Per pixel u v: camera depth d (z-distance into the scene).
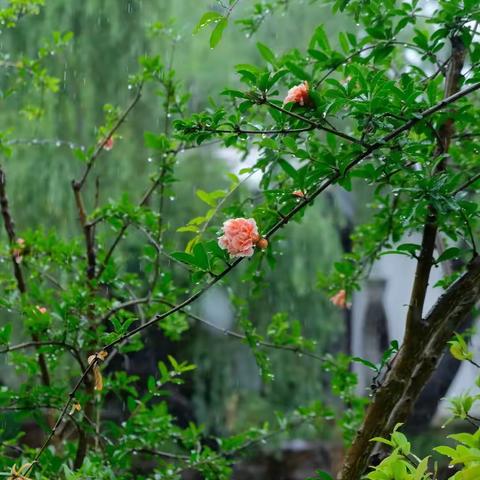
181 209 7.15
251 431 3.98
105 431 3.64
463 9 2.41
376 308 9.69
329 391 8.19
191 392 8.18
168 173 3.73
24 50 6.31
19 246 3.56
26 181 6.39
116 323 2.23
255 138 3.17
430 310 2.39
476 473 1.41
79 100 6.63
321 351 8.15
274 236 3.31
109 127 3.98
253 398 8.12
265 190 2.47
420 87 2.63
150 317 3.85
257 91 2.19
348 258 3.86
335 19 6.62
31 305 3.32
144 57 3.80
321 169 2.24
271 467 8.22
